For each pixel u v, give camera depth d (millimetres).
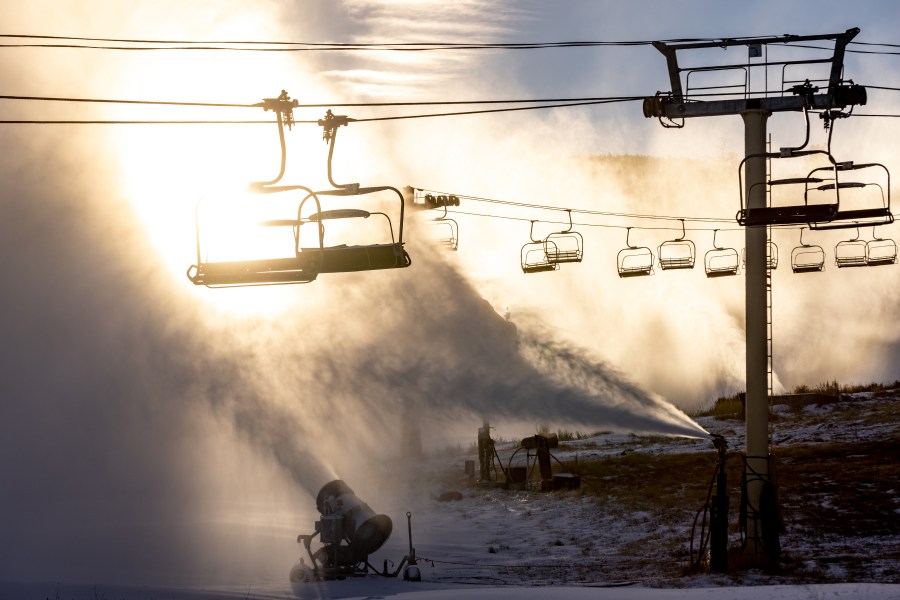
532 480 91500
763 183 54906
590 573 52219
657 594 39750
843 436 97688
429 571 53656
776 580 47594
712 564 51031
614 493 80500
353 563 49062
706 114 55656
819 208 45750
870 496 67875
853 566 49719
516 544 63969
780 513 58719
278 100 38781
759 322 55781
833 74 54188
